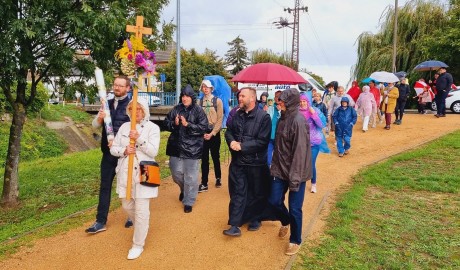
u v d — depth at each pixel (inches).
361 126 533.0
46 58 268.4
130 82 191.5
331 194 261.1
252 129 182.5
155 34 315.9
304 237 190.9
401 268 161.2
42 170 434.0
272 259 170.7
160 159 416.8
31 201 309.6
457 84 879.1
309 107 249.3
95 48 257.1
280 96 165.2
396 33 897.5
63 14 241.1
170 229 202.8
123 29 256.8
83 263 170.6
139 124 172.6
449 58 834.8
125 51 169.5
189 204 226.1
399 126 514.9
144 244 183.0
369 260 169.0
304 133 161.3
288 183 172.2
